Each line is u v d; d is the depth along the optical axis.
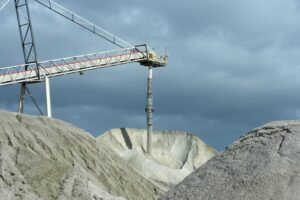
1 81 102.00
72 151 86.94
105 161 91.44
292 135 25.98
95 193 56.50
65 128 92.56
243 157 26.19
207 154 156.88
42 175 57.31
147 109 144.12
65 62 112.38
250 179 25.09
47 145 82.56
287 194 24.17
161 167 140.25
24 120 85.88
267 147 25.95
